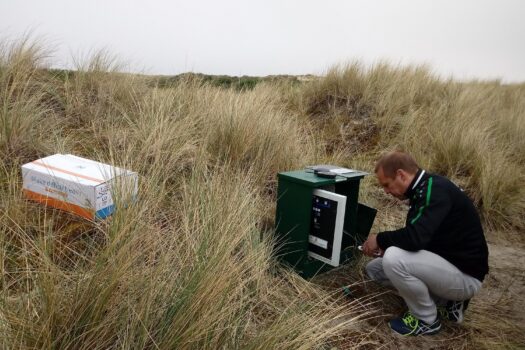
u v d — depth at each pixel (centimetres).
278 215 303
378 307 277
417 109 658
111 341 165
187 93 516
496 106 752
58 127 396
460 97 690
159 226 257
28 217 254
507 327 267
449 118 612
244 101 500
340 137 605
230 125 422
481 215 440
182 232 252
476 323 269
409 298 252
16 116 339
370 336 244
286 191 294
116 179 240
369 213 315
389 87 687
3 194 266
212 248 223
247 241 263
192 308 173
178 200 313
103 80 501
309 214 280
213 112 466
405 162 251
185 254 219
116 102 471
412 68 805
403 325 253
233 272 211
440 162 518
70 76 500
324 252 280
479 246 246
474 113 650
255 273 246
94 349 157
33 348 145
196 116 465
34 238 230
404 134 580
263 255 262
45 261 177
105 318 163
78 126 416
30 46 462
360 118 636
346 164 516
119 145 384
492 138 596
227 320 191
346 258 319
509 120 662
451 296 252
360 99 661
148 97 492
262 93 625
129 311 167
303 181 278
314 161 478
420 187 247
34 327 155
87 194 249
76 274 189
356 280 305
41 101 426
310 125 629
